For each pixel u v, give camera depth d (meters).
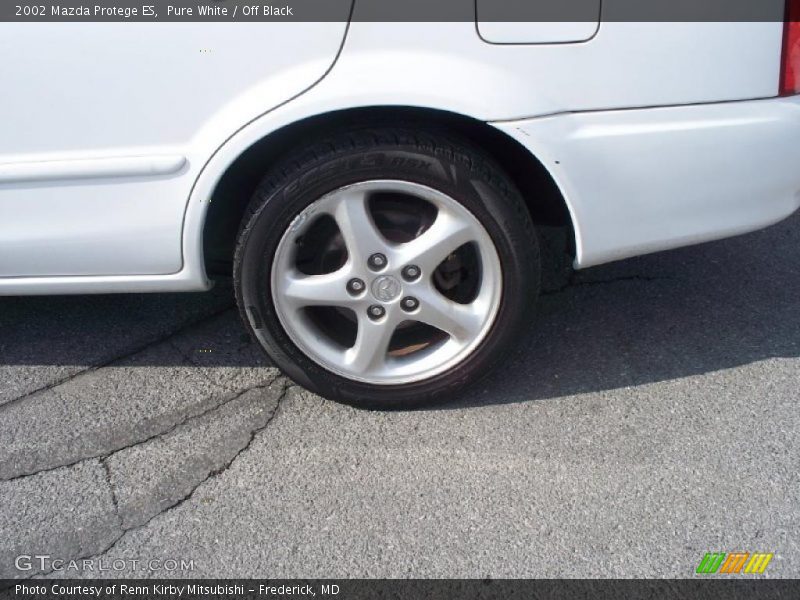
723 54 2.19
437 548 2.19
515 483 2.36
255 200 2.31
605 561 2.14
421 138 2.23
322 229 2.43
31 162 2.25
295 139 2.36
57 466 2.49
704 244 3.41
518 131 2.19
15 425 2.65
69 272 2.44
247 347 2.95
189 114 2.20
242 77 2.16
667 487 2.34
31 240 2.36
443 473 2.40
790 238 3.44
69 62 2.14
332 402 2.67
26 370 2.87
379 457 2.46
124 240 2.35
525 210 2.36
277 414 2.64
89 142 2.23
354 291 2.41
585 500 2.30
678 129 2.24
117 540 2.26
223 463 2.47
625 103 2.20
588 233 2.34
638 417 2.58
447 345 2.54
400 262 2.36
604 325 2.98
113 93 2.18
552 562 2.14
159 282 2.45
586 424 2.55
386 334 2.46
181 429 2.60
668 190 2.31
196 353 2.92
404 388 2.54
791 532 2.20
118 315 3.13
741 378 2.71
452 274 2.49
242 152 2.21
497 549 2.18
